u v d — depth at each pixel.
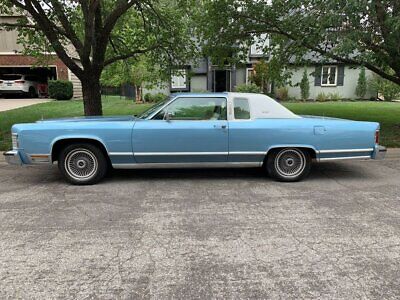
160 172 6.75
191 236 3.88
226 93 6.13
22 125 5.82
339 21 8.09
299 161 6.10
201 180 6.21
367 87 24.00
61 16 9.16
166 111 5.96
